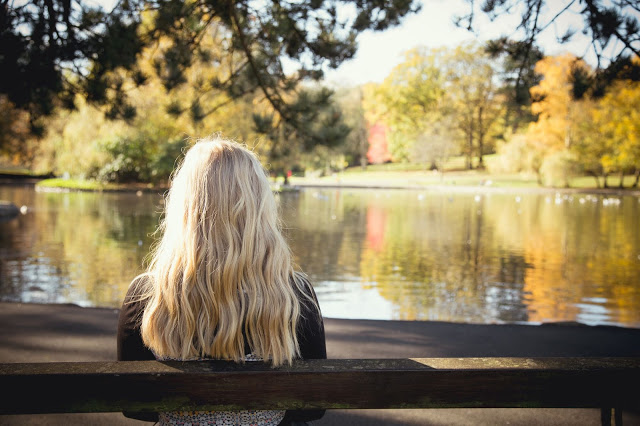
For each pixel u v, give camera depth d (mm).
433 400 1247
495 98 60750
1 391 1186
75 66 5617
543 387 1261
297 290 1317
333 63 7121
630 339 4352
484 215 22250
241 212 1266
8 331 4359
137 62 6137
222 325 1212
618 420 1334
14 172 56562
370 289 8008
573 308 6895
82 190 36438
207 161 1314
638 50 4766
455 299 7375
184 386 1200
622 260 10820
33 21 5203
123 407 1204
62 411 1205
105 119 6137
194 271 1232
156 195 33062
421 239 14164
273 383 1213
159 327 1247
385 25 6688
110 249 11484
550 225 18172
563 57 40969
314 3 6871
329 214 22266
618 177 52656
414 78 68938
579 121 44031
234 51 7699
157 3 6480
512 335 4430
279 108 7773
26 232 14398
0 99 5984
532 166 47969
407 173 67375
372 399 1235
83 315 4832
